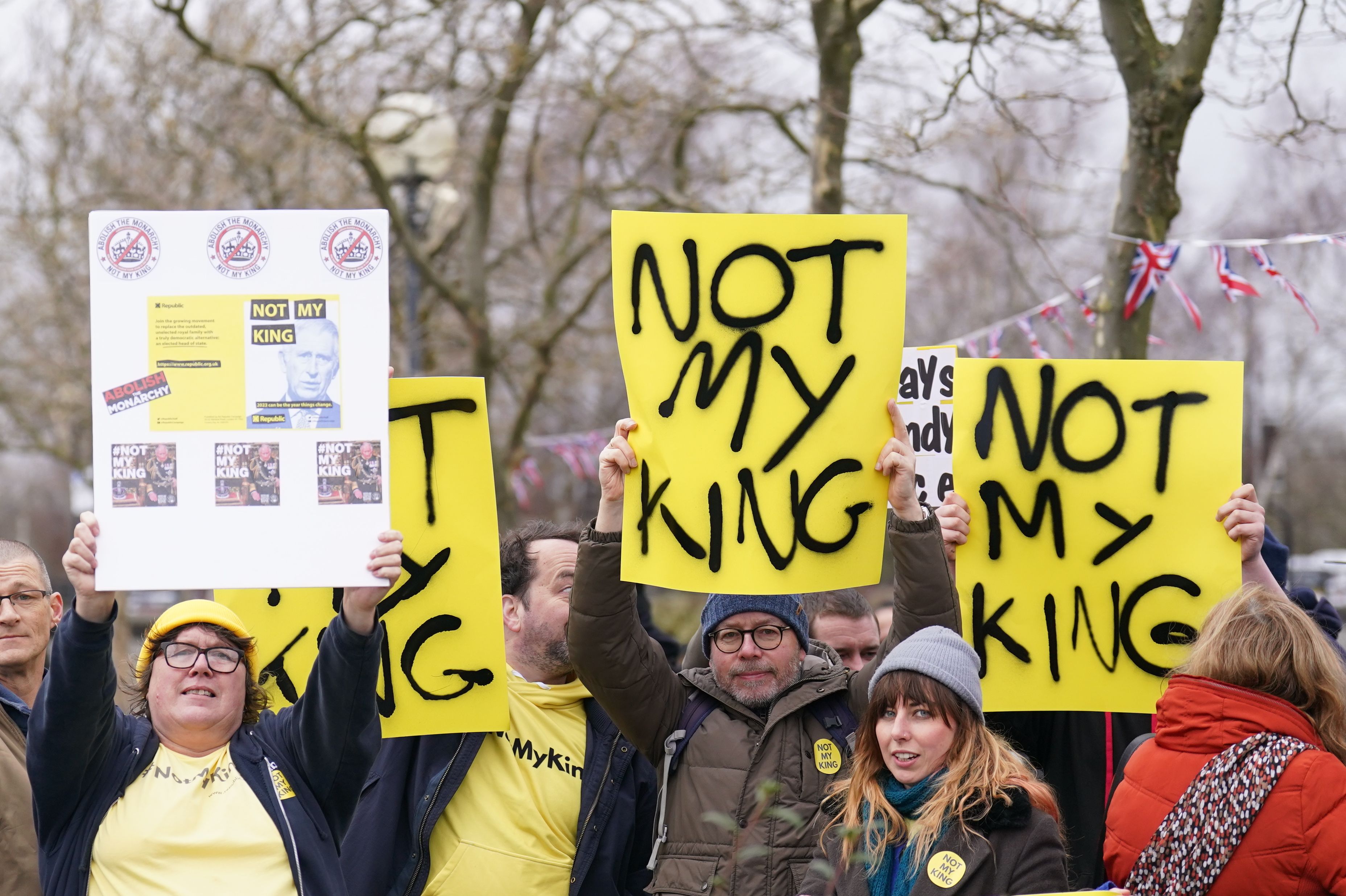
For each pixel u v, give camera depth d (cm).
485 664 690
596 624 648
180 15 1873
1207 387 701
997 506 704
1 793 685
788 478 641
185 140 2480
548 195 2864
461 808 687
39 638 783
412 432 702
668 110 2078
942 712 549
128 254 580
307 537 574
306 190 2391
